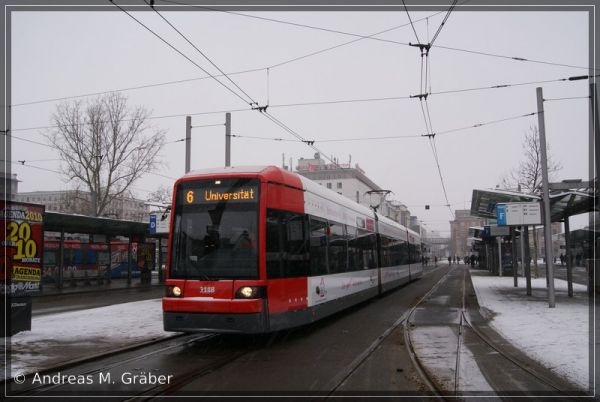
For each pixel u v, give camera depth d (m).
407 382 7.58
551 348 9.84
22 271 12.10
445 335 11.98
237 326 9.92
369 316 16.08
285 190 11.40
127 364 8.92
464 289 27.95
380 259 21.62
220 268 10.37
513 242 27.73
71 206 54.16
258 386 7.36
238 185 10.74
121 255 42.34
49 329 12.84
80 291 26.61
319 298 12.66
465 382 7.53
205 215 10.77
